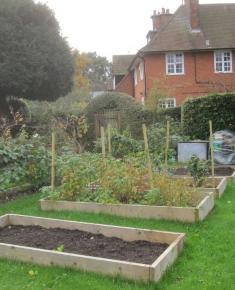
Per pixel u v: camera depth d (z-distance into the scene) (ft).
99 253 11.28
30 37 56.75
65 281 10.12
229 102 33.65
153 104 47.29
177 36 64.18
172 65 63.87
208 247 12.06
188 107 34.37
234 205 16.74
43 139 27.86
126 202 16.22
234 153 28.50
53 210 16.44
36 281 10.21
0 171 18.70
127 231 12.38
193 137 34.19
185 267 10.74
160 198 15.61
